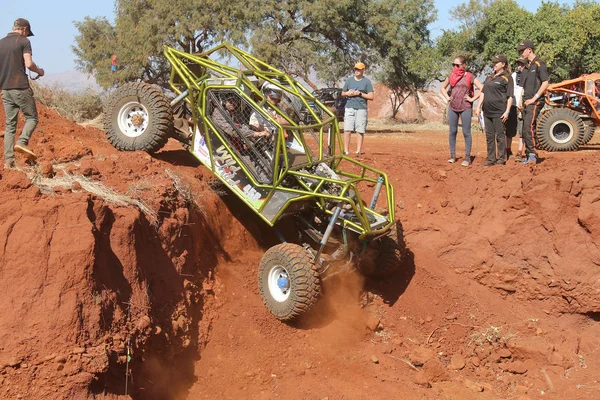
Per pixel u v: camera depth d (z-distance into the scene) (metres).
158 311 6.52
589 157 9.22
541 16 31.77
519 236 8.88
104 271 5.85
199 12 25.89
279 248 7.44
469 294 8.93
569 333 8.43
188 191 7.86
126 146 8.30
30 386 5.16
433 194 9.99
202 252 7.82
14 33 6.74
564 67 32.38
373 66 30.89
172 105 8.35
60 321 5.30
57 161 7.30
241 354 7.13
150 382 6.07
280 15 26.41
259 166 7.86
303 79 27.89
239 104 7.92
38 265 5.47
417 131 26.11
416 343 8.23
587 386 7.42
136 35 27.72
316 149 12.01
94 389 5.39
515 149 14.98
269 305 7.54
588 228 8.39
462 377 7.61
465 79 10.25
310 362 7.25
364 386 6.95
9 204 5.76
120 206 6.43
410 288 8.93
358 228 7.40
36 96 17.98
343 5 26.44
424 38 34.06
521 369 7.79
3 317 5.28
